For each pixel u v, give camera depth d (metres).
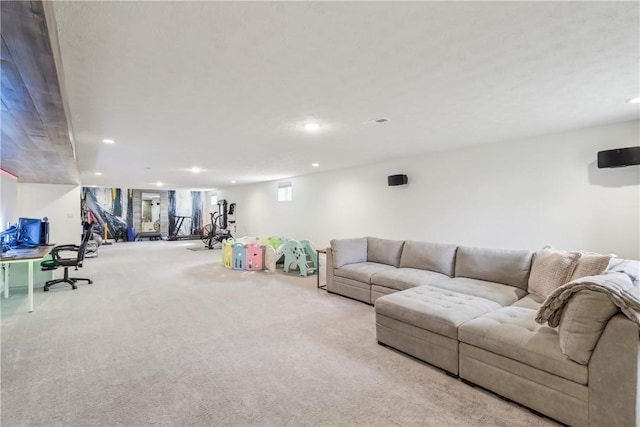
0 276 4.38
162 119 3.13
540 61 2.04
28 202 7.13
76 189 7.62
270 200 9.53
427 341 2.42
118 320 3.43
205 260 7.72
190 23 1.55
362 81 2.31
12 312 3.70
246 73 2.15
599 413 1.59
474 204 4.69
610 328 1.58
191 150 4.71
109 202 12.27
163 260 7.70
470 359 2.15
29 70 1.52
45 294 4.51
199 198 14.25
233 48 1.81
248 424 1.76
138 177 8.30
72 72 2.07
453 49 1.87
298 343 2.83
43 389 2.10
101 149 4.54
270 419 1.80
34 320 3.43
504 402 1.96
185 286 4.99
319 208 7.64
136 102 2.64
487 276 3.35
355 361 2.49
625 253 3.44
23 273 4.95
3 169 5.04
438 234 5.16
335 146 4.55
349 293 4.23
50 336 2.99
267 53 1.88
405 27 1.63
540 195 4.04
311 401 1.97
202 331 3.12
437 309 2.44
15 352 2.64
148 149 4.58
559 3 1.45
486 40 1.77
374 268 4.13
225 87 2.38
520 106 2.90
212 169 6.84
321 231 7.60
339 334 3.03
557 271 2.65
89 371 2.33
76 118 3.05
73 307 3.90
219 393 2.05
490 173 4.50
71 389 2.10
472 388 2.12
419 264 4.00
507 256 3.27
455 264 3.71
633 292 1.59
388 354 2.61
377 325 2.80
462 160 4.82
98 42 1.71
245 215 10.90
